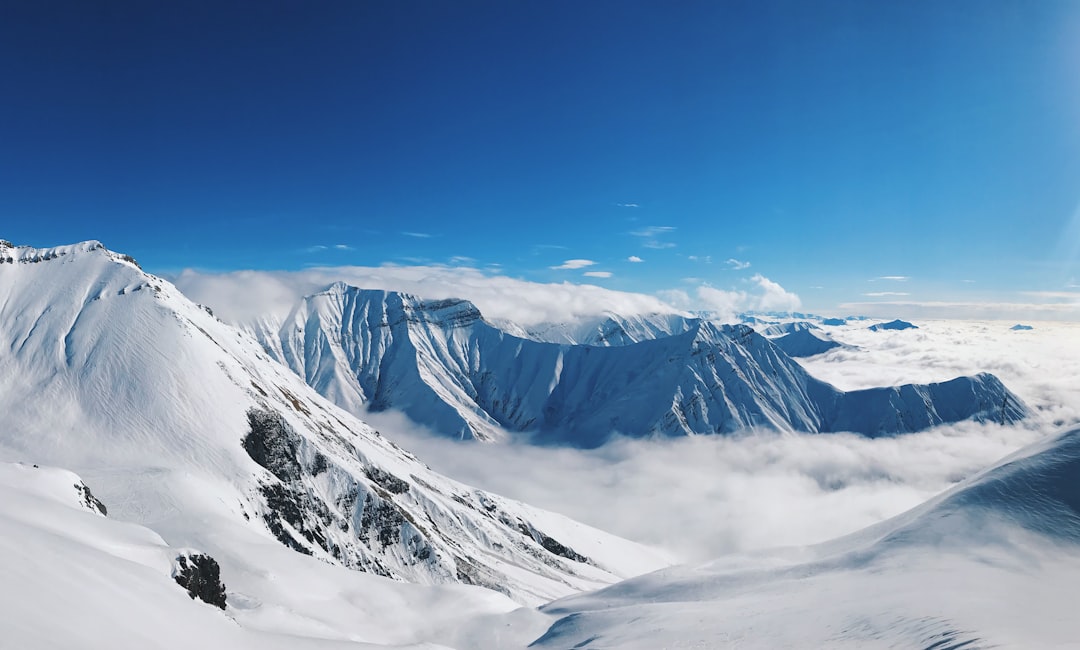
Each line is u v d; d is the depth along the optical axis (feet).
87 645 68.08
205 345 558.56
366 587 298.56
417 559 480.23
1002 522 214.28
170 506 330.34
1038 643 114.32
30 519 130.82
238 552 285.84
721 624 187.62
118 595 89.76
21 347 537.65
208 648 93.45
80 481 230.27
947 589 169.17
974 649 114.93
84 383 486.38
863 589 191.21
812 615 174.60
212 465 422.00
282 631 182.60
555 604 307.58
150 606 94.32
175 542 285.64
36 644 61.52
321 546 428.56
